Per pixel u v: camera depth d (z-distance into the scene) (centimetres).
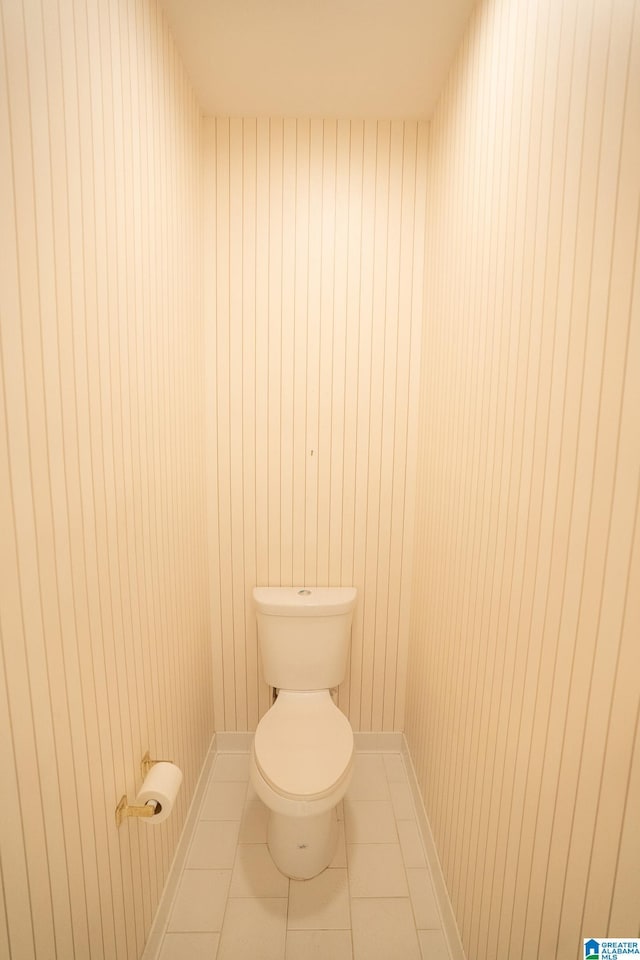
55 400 76
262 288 176
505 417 100
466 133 128
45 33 70
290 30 130
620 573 62
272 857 153
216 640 198
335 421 185
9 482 65
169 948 127
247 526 191
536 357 86
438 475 155
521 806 90
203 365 177
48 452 74
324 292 177
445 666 144
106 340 94
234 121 168
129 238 105
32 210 68
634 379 59
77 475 83
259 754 142
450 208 143
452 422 139
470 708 121
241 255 175
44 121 71
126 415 105
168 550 137
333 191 172
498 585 103
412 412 185
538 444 85
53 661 77
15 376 66
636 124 58
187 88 149
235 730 206
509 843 95
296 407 184
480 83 116
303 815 127
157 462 127
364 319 179
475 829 115
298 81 151
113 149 96
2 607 64
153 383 122
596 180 67
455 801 131
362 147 171
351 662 201
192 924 133
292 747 145
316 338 180
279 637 179
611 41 63
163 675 133
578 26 71
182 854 150
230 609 196
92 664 90
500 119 103
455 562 135
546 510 82
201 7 123
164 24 125
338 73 147
